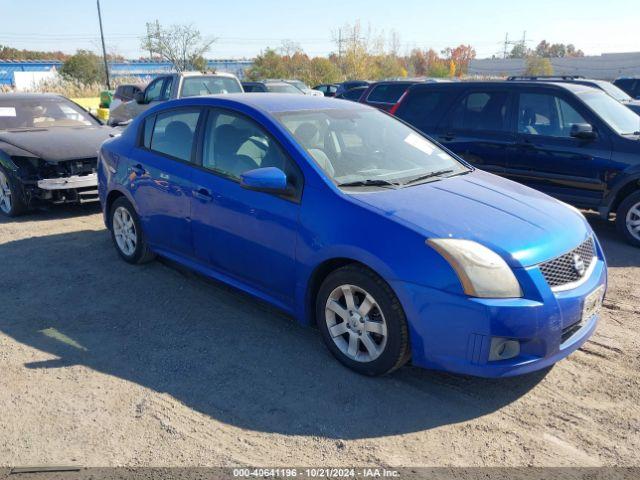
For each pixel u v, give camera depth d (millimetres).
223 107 4387
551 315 3072
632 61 62312
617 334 4141
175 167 4605
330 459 2789
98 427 3012
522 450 2867
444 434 2990
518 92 7117
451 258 3049
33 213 7598
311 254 3551
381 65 60500
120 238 5484
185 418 3100
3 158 7145
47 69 55094
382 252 3209
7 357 3725
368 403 3254
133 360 3707
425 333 3135
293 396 3314
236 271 4191
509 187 4090
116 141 5449
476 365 3045
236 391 3361
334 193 3551
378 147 4281
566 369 3641
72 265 5449
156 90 12867
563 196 6801
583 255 3482
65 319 4305
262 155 3988
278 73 49406
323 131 4133
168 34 46594
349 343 3537
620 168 6289
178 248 4730
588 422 3094
